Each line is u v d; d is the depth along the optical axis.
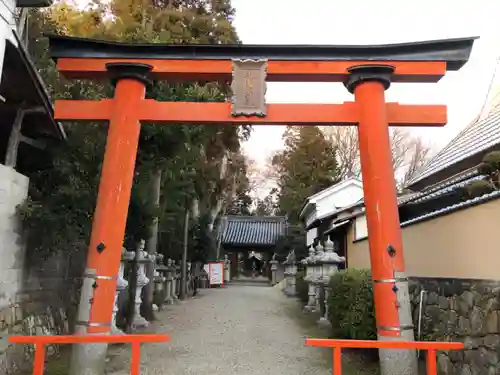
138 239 9.59
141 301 11.43
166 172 12.03
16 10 5.97
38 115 6.93
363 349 7.44
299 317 12.70
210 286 27.50
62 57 6.05
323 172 30.06
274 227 35.84
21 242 6.22
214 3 13.70
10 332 5.61
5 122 7.23
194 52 6.10
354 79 5.97
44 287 7.12
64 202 6.77
